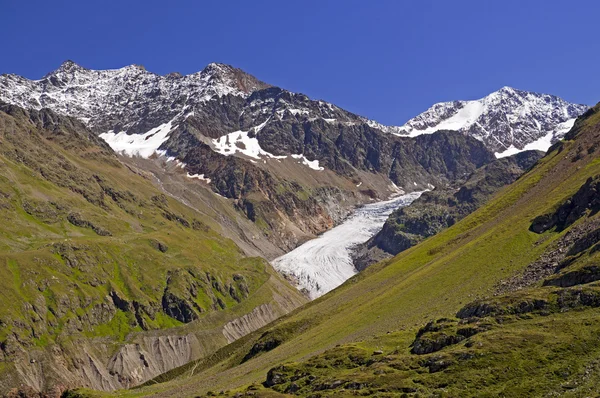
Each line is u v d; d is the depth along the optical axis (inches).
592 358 3009.4
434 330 4040.4
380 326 5388.8
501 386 3063.5
